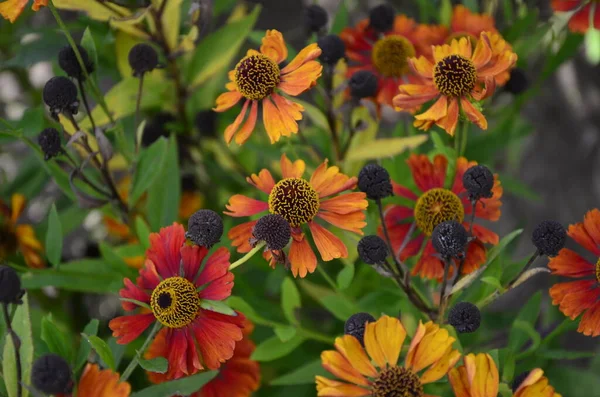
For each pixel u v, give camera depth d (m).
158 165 0.74
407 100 0.66
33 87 0.94
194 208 0.85
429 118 0.66
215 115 0.83
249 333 0.73
